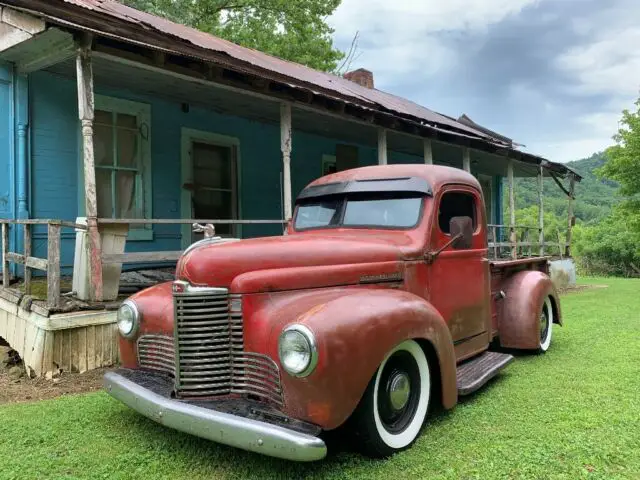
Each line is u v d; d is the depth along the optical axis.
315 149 11.38
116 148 7.97
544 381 4.73
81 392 4.73
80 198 7.65
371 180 4.58
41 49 6.41
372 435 3.10
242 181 9.86
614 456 3.11
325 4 21.61
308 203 4.88
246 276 3.14
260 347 3.03
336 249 3.61
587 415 3.78
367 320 3.01
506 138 16.86
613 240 30.39
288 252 3.40
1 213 7.03
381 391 3.25
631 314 8.70
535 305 5.51
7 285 6.36
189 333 3.10
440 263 4.23
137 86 7.75
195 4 19.88
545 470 2.94
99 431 3.67
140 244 8.31
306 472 3.02
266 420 2.78
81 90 5.55
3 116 7.03
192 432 2.87
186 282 3.15
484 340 4.87
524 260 5.93
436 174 4.43
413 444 3.38
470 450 3.26
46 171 7.36
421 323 3.38
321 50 21.78
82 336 5.26
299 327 2.79
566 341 6.49
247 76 6.86
